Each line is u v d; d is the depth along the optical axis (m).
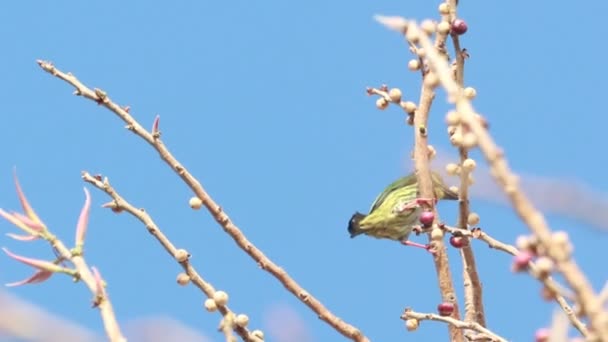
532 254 5.90
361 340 10.84
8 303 5.27
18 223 7.71
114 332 6.92
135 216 10.16
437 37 11.55
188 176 10.91
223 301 9.66
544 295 5.92
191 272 9.98
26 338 5.23
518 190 5.49
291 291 10.89
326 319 10.77
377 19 6.16
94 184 10.32
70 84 11.06
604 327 5.34
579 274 5.41
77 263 7.57
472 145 5.68
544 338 6.11
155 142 10.99
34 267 7.49
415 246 11.77
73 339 5.32
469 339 10.62
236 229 10.97
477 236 11.05
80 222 7.75
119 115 11.02
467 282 11.82
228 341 7.02
